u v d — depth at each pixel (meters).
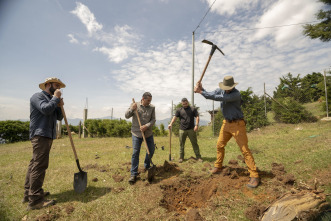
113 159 6.07
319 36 13.34
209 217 2.51
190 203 3.19
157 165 4.98
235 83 3.41
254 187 3.14
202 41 3.59
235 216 2.48
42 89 3.44
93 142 11.34
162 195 3.23
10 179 4.30
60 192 3.53
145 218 2.58
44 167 3.03
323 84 13.34
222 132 3.82
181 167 4.66
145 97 4.01
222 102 3.62
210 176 3.91
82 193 3.44
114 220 2.57
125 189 3.55
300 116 12.19
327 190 2.67
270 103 13.88
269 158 4.79
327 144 5.28
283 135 8.67
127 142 10.76
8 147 10.88
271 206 2.35
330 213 2.14
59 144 10.89
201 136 13.52
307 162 3.94
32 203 2.91
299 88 18.73
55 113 3.27
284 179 3.17
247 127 12.42
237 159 5.07
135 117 4.09
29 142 13.22
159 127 17.86
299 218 2.05
